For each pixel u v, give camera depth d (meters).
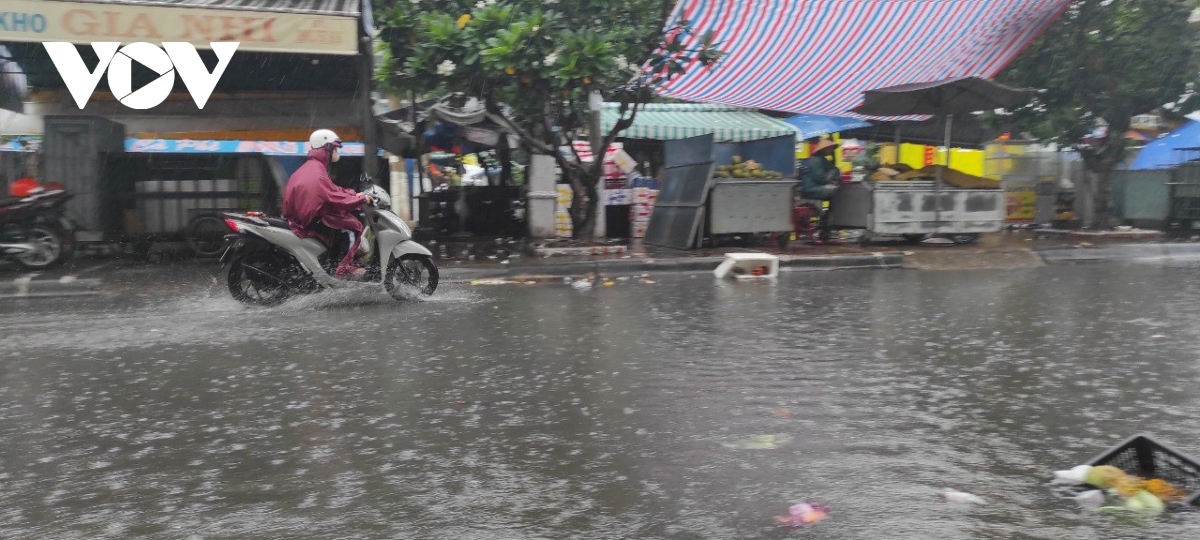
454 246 14.21
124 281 10.04
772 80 15.12
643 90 12.77
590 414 4.40
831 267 11.95
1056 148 17.30
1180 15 14.88
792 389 4.86
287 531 2.96
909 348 6.03
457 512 3.11
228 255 8.30
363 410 4.52
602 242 13.19
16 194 11.05
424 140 16.17
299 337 6.64
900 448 3.79
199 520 3.07
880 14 13.14
